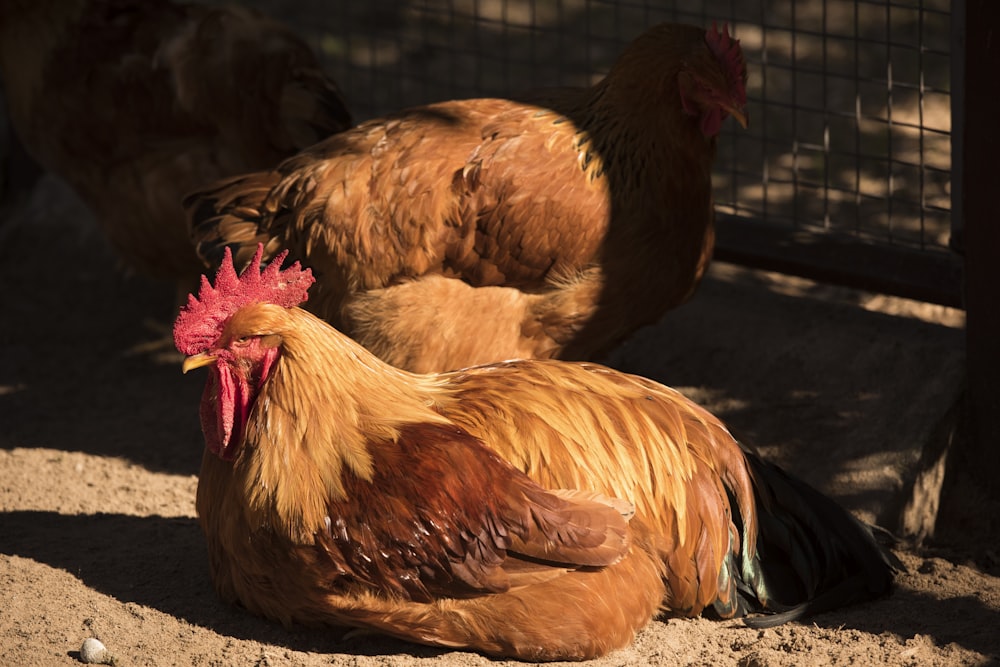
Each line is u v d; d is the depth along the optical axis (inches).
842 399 92.9
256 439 77.7
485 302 87.5
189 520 89.4
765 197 101.3
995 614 82.3
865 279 95.9
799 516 83.5
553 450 79.6
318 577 77.2
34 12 98.6
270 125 97.6
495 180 86.4
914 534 89.9
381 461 77.3
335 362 78.2
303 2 149.9
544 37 139.2
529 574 77.1
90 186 101.1
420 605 77.4
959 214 92.1
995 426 90.4
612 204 87.1
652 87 86.7
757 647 79.8
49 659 77.6
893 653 79.3
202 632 79.8
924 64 127.8
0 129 121.6
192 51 97.2
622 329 90.1
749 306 98.9
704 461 81.4
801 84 128.3
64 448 96.5
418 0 148.3
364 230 86.7
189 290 102.8
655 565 80.0
